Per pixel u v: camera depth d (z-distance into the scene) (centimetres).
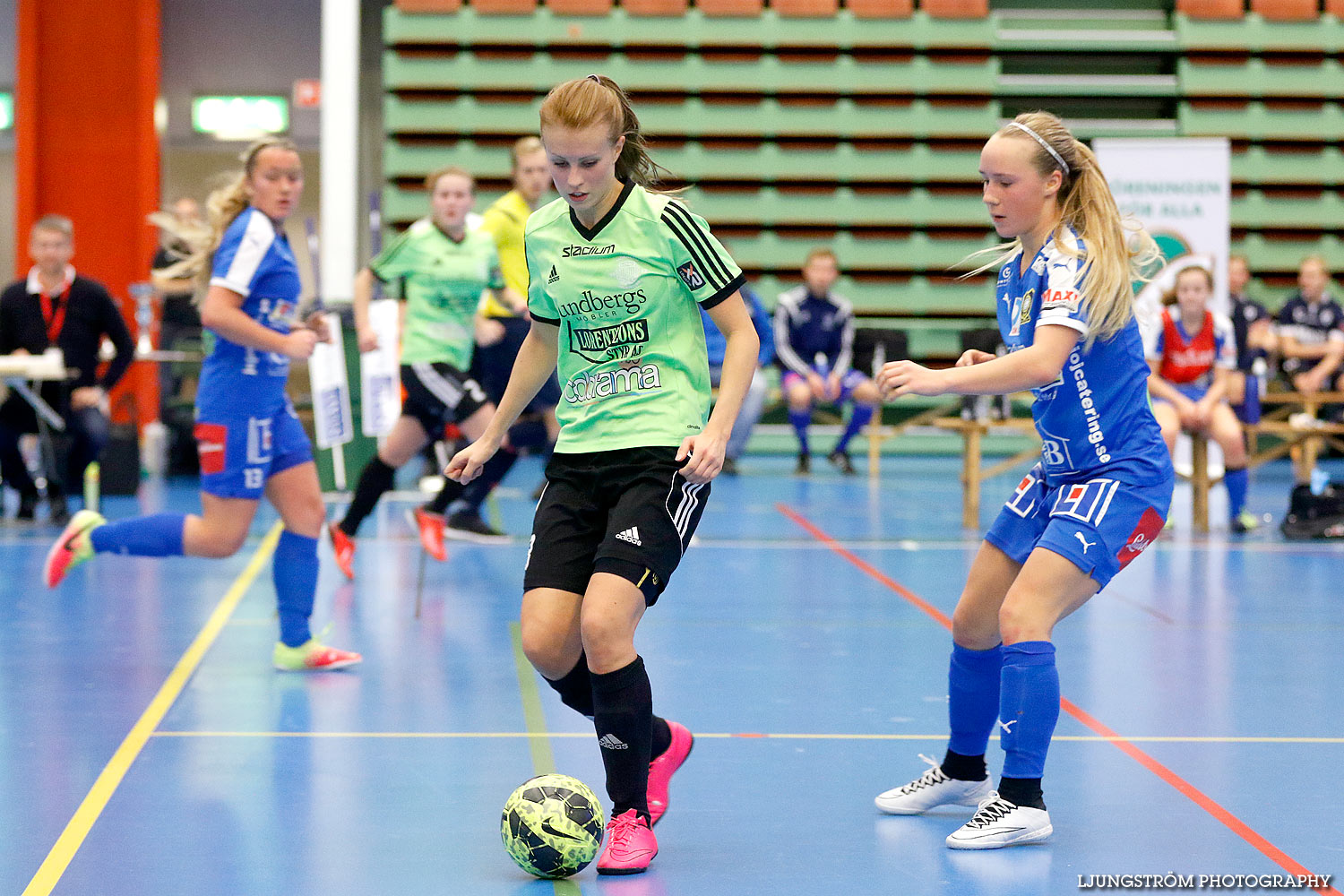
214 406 1145
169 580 1639
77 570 1703
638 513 711
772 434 3591
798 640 1317
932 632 1362
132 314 3516
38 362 1916
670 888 680
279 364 1159
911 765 905
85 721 991
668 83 3509
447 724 995
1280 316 3155
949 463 3422
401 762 898
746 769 896
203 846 732
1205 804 824
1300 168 3578
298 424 1182
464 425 1694
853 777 880
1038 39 3553
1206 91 3553
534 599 724
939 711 1047
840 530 2134
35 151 3525
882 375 725
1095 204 764
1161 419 2094
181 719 1001
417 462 3309
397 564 1767
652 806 782
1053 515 767
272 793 827
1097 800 832
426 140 3506
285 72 3703
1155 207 2800
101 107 3550
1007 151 764
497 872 699
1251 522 2184
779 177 3562
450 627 1359
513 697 1077
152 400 3416
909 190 3578
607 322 734
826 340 3078
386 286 2708
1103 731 992
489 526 2114
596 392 741
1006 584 792
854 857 730
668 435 728
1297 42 3547
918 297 3606
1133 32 3553
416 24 3456
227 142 3706
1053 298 739
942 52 3531
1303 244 3612
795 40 3506
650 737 721
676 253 725
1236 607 1509
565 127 688
